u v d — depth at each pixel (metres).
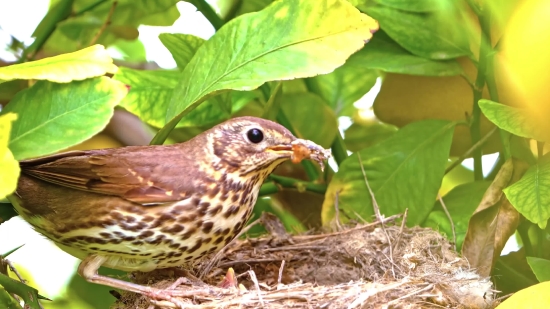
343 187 1.01
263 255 1.01
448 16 0.98
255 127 0.96
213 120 1.03
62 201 0.93
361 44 0.92
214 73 0.93
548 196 0.91
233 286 0.95
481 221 0.95
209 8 1.02
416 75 1.03
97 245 0.93
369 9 0.99
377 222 0.99
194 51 1.00
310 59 0.92
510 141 0.97
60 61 0.89
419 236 0.98
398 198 1.00
